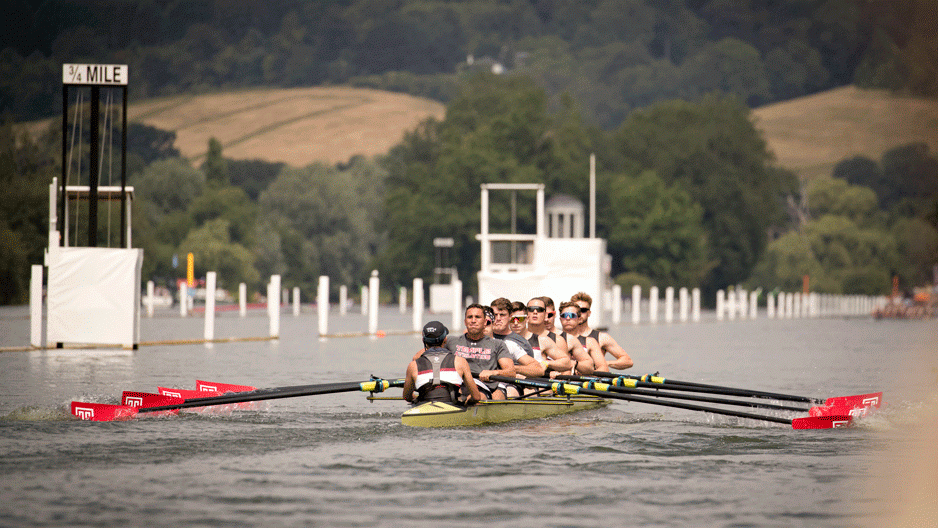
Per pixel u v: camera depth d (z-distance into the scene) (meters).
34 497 34.56
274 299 141.75
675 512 33.19
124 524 31.09
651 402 54.25
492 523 31.47
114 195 110.81
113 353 103.56
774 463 42.34
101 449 43.88
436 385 53.22
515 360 57.53
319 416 55.38
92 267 106.38
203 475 38.56
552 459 42.59
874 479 39.00
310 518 31.94
